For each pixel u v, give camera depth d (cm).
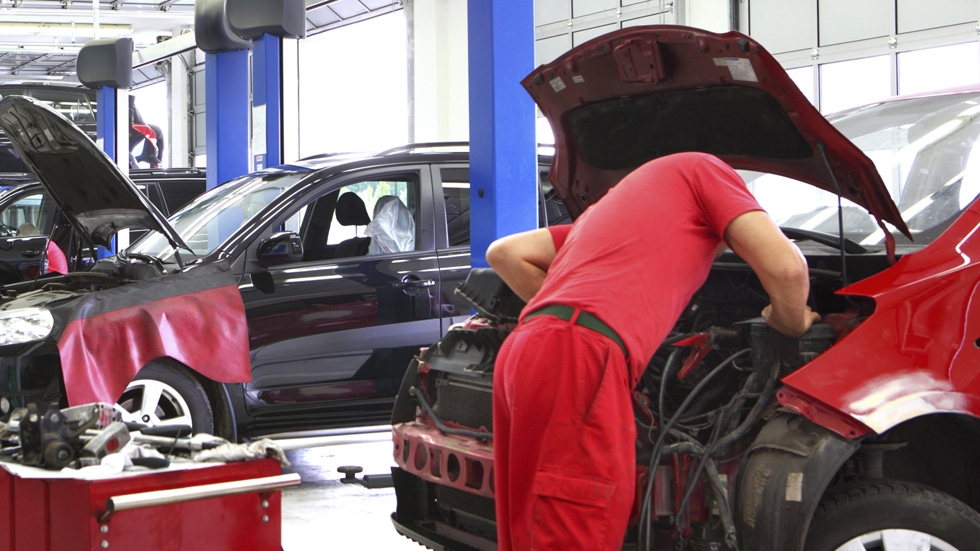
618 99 301
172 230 480
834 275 277
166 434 274
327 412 543
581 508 229
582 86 303
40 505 244
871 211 271
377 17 1944
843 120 375
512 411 238
